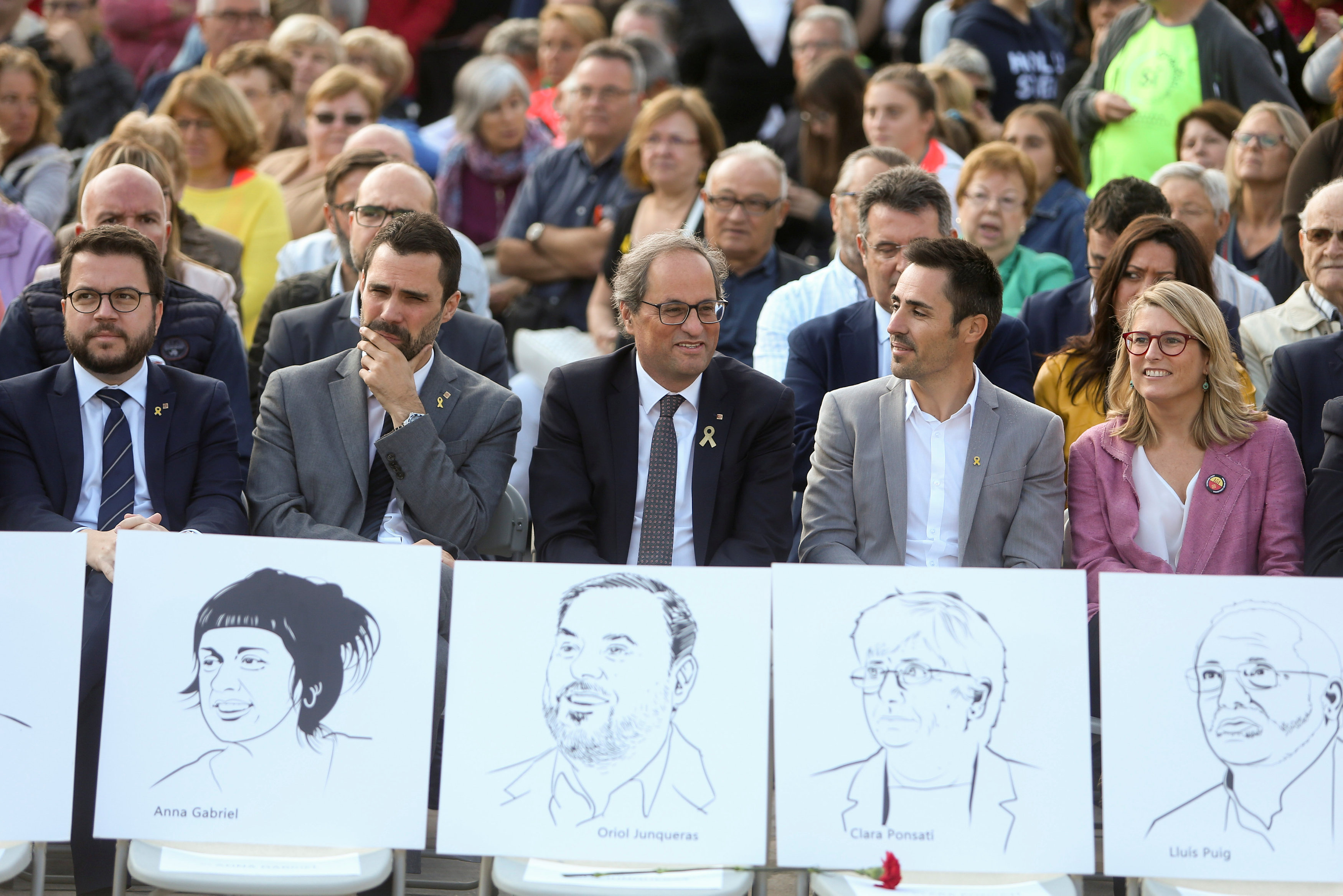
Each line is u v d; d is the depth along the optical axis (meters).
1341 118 17.92
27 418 12.64
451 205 24.20
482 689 9.91
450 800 9.78
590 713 9.87
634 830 9.73
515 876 9.63
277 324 15.18
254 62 23.39
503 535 13.45
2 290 17.78
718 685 9.88
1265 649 9.81
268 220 20.11
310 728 9.91
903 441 12.59
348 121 22.12
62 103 25.55
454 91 30.03
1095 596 12.22
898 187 14.50
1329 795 9.69
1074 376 14.49
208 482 12.95
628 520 12.80
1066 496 12.93
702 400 12.96
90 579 11.71
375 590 10.05
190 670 9.95
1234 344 14.75
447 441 13.05
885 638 9.88
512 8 32.69
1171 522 12.46
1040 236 20.34
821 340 14.91
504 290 22.14
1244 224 19.84
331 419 12.98
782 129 24.23
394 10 31.66
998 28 25.28
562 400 13.04
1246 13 21.97
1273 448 12.34
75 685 9.93
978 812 9.70
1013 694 9.80
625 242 20.27
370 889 10.22
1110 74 22.12
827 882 9.62
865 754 9.78
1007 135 20.86
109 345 12.54
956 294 12.18
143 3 29.20
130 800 9.79
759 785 9.76
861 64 29.56
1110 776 9.75
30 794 9.80
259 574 10.05
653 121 19.95
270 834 9.77
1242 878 9.62
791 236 21.03
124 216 14.98
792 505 13.31
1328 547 11.99
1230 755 9.73
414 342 12.77
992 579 9.90
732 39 27.30
